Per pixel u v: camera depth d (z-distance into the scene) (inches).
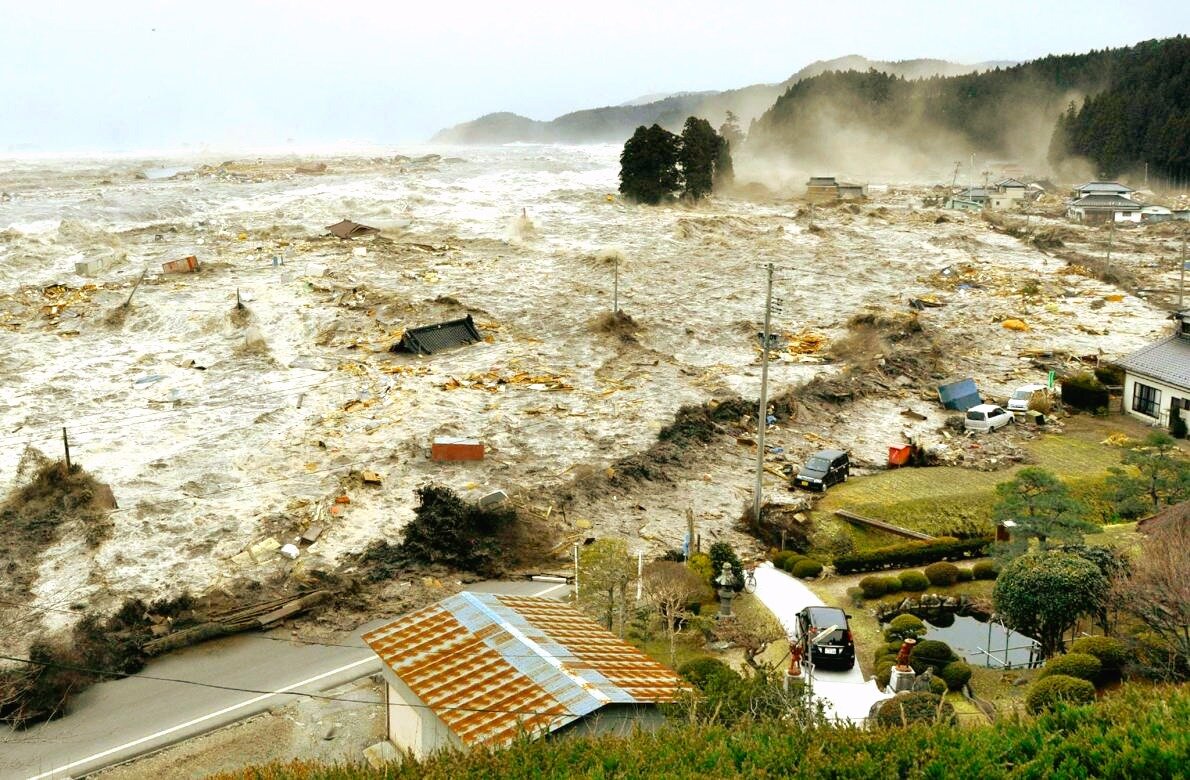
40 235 3528.5
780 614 1222.9
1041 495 1264.8
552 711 751.7
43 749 954.1
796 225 4495.6
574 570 1384.1
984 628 1208.2
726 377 2285.9
